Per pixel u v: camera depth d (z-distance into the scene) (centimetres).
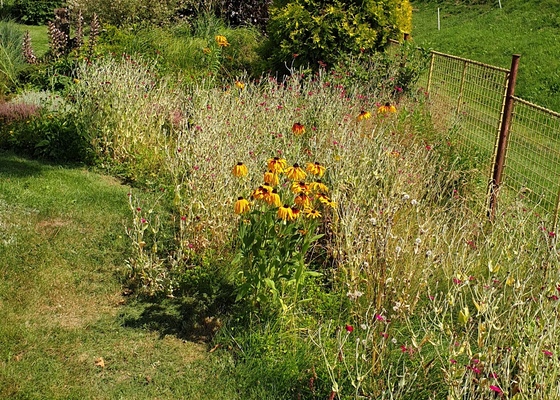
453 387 335
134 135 765
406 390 364
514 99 636
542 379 322
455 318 450
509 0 2003
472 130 756
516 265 453
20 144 790
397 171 562
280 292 462
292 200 502
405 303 439
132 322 457
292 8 1039
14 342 425
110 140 776
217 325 454
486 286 380
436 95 880
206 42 1223
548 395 319
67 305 473
